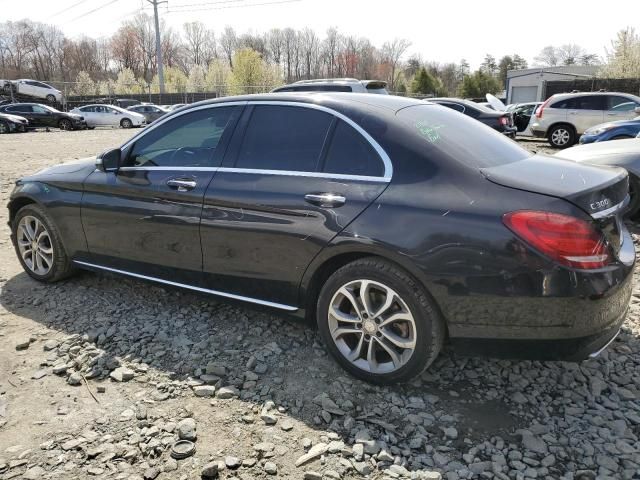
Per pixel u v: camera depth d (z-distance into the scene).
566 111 15.42
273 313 3.15
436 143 2.72
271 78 51.25
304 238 2.84
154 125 3.64
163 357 3.12
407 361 2.66
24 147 16.59
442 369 3.00
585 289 2.32
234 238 3.10
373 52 89.12
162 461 2.27
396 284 2.60
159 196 3.40
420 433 2.45
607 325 2.46
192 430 2.44
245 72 49.84
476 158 2.69
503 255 2.37
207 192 3.19
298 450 2.34
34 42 74.25
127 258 3.69
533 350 2.47
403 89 74.56
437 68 95.38
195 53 88.81
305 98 3.12
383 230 2.59
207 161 3.31
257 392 2.77
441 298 2.50
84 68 76.69
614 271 2.43
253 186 3.04
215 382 2.85
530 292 2.35
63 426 2.50
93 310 3.75
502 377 2.93
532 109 20.89
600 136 9.95
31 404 2.67
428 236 2.49
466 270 2.43
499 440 2.41
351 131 2.87
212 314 3.69
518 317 2.41
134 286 4.18
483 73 66.94
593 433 2.46
